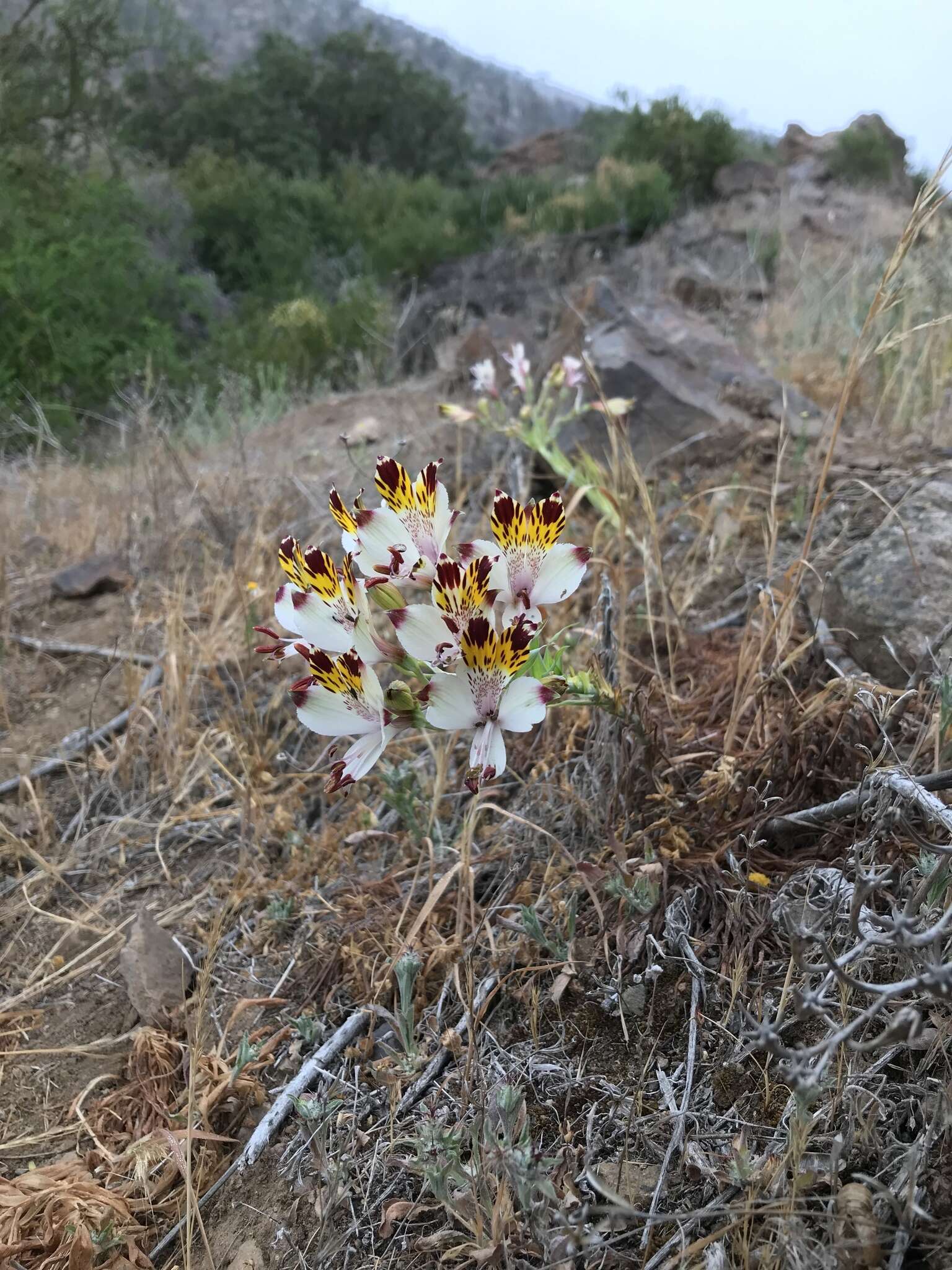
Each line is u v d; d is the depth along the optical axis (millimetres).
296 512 986
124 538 1005
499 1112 346
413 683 379
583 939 432
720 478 850
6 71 3518
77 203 2727
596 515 827
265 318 2754
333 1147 385
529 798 535
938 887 343
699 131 3570
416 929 443
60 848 615
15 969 532
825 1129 333
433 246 3268
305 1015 439
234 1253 370
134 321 2365
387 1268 346
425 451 1068
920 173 3926
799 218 2633
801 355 1163
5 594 880
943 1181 300
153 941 507
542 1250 320
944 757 432
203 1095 423
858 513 699
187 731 666
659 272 2205
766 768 455
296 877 535
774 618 519
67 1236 370
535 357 1257
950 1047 336
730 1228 301
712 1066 371
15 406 1978
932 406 894
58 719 744
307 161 5613
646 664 613
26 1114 448
